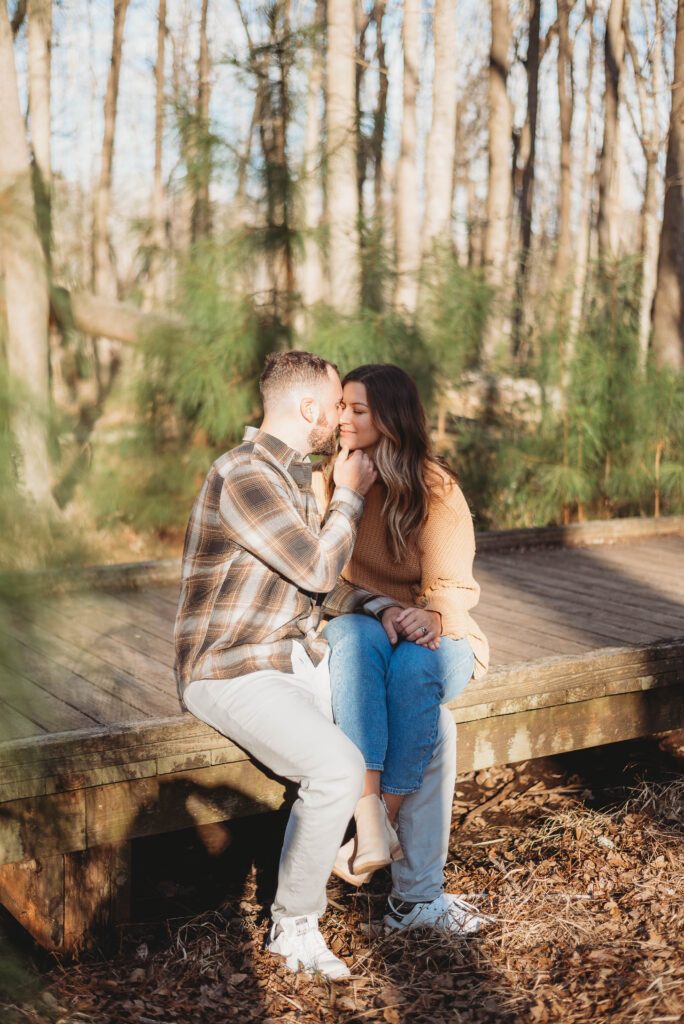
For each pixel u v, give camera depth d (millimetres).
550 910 3053
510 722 3531
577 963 2748
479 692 3375
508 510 7914
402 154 14820
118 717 2941
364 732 2670
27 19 7488
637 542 6445
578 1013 2512
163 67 18375
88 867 2793
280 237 6844
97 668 3363
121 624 4160
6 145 3891
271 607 2604
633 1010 2502
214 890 3238
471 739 3455
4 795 2500
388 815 2768
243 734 2539
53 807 2629
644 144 18125
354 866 2629
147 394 6809
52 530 1700
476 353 7914
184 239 9211
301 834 2520
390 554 2945
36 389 1697
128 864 2873
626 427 7723
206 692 2594
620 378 7664
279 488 2592
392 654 2812
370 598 2916
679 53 11047
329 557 2574
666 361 8664
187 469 6582
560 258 13141
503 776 4266
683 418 7738
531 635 4102
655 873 3289
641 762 4363
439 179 11844
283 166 6809
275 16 6820
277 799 3074
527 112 18531
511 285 8305
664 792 3996
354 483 2766
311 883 2570
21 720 1987
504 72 13539
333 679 2727
